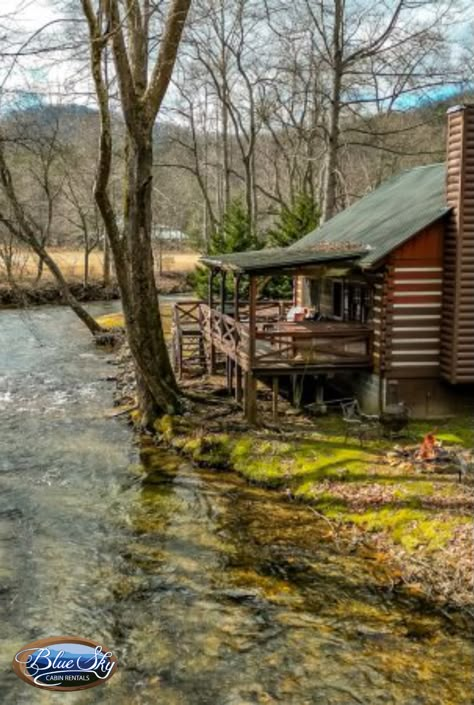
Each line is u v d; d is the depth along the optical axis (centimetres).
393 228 1528
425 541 991
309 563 980
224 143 3719
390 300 1442
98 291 4334
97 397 1925
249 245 3131
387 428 1391
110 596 902
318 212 3219
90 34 1259
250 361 1468
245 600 891
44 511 1166
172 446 1470
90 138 3878
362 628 825
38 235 3591
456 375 1415
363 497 1135
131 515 1151
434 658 766
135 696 711
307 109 3956
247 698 707
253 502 1192
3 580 938
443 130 3512
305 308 1902
